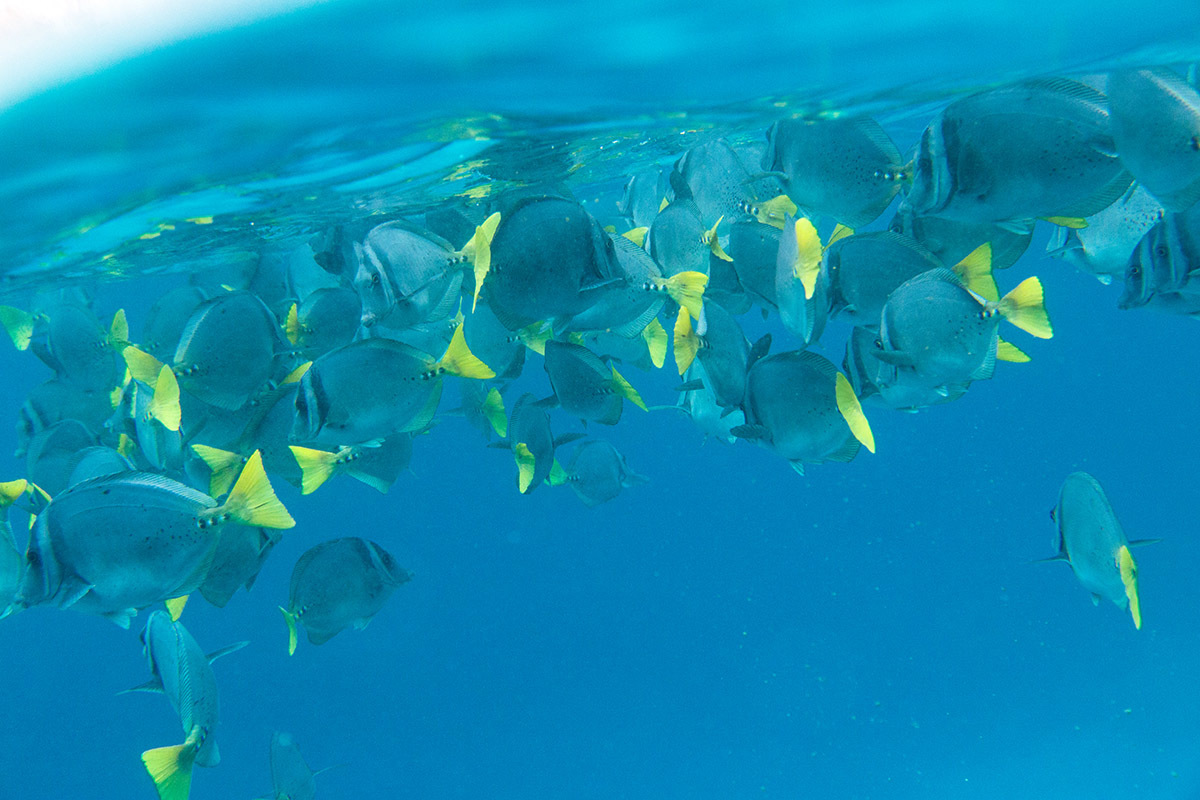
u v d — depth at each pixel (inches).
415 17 152.5
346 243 268.8
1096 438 2425.0
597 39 179.9
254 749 1009.5
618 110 266.2
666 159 405.4
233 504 136.3
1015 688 820.6
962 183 143.5
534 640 1299.2
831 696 923.4
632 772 863.1
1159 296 159.6
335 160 289.1
